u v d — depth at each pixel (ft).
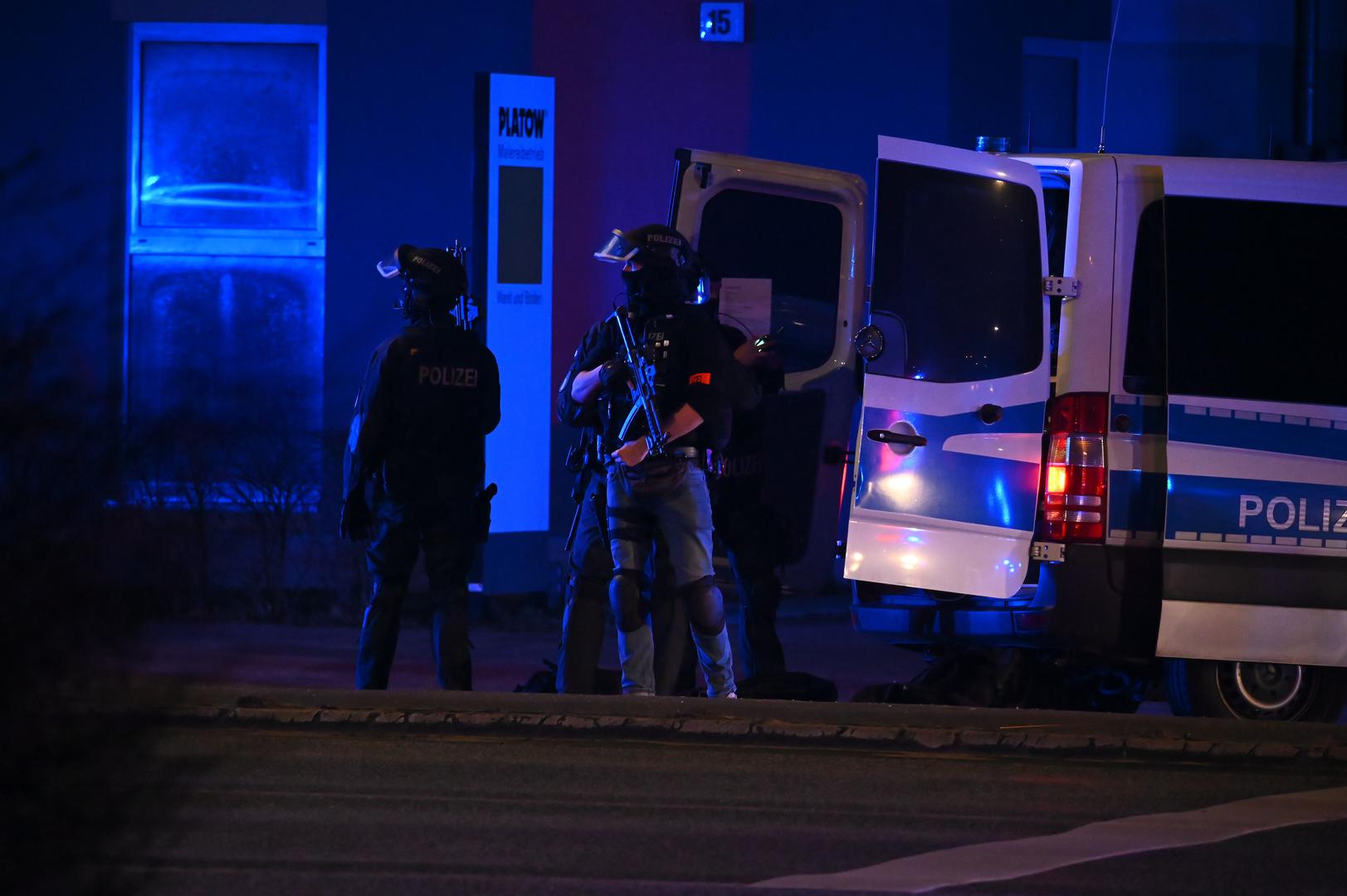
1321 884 58.65
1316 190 87.71
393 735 79.82
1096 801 71.05
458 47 150.61
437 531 89.81
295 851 59.67
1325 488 85.81
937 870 59.26
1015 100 161.89
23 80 150.10
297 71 151.74
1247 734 81.61
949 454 87.25
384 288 149.79
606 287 155.22
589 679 88.53
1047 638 84.79
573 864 58.95
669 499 84.99
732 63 156.25
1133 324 86.02
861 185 106.32
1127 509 84.74
